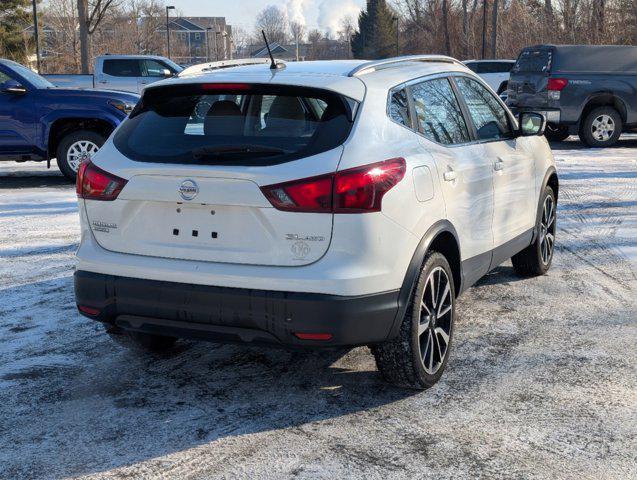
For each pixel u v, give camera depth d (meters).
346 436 3.55
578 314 5.38
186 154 3.65
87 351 4.66
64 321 5.20
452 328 4.24
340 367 4.40
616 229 8.23
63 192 10.67
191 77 3.91
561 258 6.99
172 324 3.69
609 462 3.31
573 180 11.69
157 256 3.71
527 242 5.77
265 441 3.50
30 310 5.43
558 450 3.41
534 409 3.84
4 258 6.91
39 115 11.16
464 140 4.68
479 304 5.61
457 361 4.50
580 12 35.03
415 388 4.03
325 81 3.73
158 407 3.88
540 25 40.09
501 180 5.03
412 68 4.40
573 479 3.17
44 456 3.38
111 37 62.59
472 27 53.94
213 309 3.56
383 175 3.57
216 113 3.75
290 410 3.83
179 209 3.65
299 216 3.46
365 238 3.50
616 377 4.25
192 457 3.36
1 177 12.42
